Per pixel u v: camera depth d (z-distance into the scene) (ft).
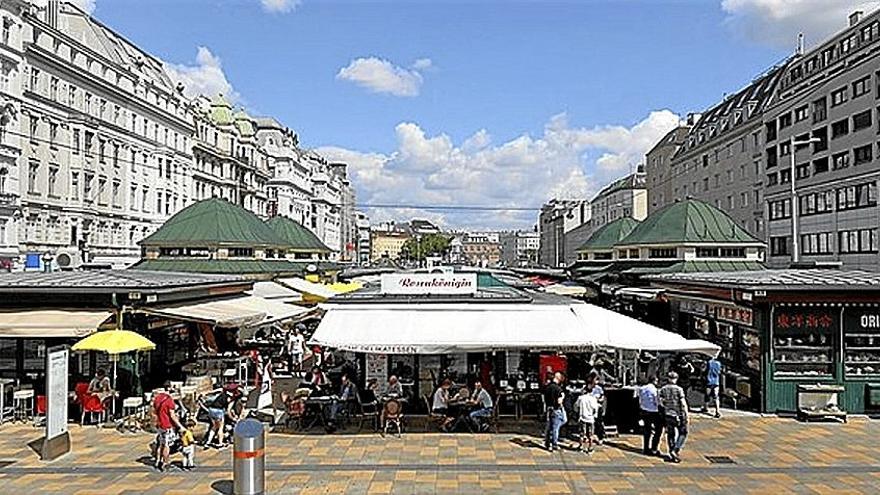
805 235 218.79
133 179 220.43
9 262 161.89
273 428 67.41
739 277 85.20
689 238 141.69
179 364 88.43
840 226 200.44
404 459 56.49
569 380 74.38
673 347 62.03
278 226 196.85
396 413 64.80
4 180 163.84
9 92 164.45
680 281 94.63
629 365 79.66
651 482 50.67
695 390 82.48
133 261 218.38
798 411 72.33
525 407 72.02
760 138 254.47
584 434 59.67
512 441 62.18
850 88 196.54
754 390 76.23
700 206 147.84
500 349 61.31
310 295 120.67
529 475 52.21
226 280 93.91
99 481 50.90
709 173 297.53
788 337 74.18
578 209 561.02
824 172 208.95
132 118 220.43
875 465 55.01
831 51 219.82
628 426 65.72
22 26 168.86
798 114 223.71
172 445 58.49
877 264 182.80
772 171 240.53
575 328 64.13
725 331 84.99
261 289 116.26
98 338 64.80
